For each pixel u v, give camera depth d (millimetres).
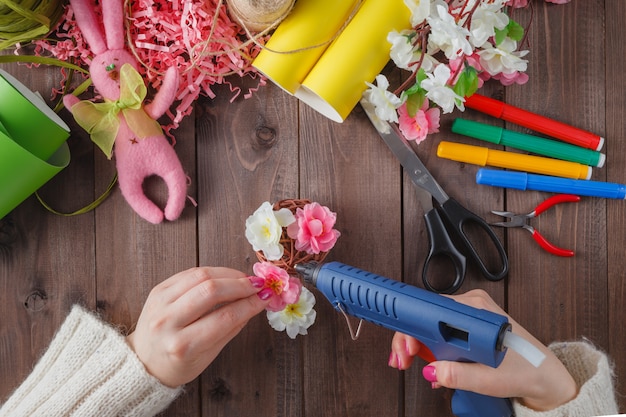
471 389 732
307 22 813
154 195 916
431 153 922
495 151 900
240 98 917
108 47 847
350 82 828
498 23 811
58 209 915
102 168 914
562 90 932
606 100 936
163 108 850
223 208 920
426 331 687
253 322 924
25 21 806
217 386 924
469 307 662
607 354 938
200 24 853
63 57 882
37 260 916
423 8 806
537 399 783
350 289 733
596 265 936
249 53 891
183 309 787
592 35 932
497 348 642
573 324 934
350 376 927
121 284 918
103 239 917
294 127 919
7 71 905
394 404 929
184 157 916
